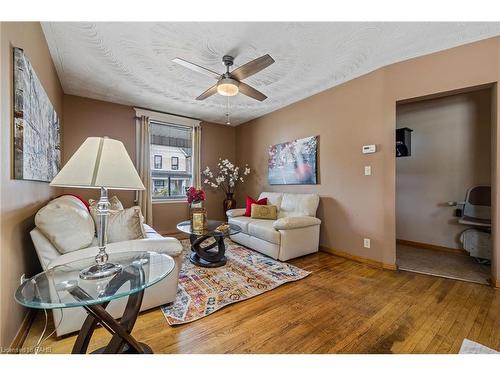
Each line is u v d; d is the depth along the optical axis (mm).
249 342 1396
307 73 2811
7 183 1182
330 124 3248
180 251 1780
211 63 2588
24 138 1357
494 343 1367
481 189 2961
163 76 2934
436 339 1412
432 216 3430
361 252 2850
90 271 1158
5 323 1138
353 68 2695
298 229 2941
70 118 3480
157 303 1735
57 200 1622
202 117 4758
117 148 1179
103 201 1220
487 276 2354
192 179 4785
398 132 3439
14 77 1278
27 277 1503
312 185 3535
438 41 2160
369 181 2785
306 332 1491
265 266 2682
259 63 2074
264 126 4559
